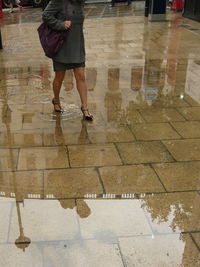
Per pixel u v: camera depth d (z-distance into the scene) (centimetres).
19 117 472
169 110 493
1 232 265
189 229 266
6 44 979
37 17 1562
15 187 320
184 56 798
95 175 337
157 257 240
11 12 1761
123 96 549
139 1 2205
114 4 1970
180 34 1059
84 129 435
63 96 549
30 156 373
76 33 417
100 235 261
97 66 724
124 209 289
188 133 423
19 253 245
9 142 404
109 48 896
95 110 494
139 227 269
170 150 383
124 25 1260
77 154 376
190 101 526
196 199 302
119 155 373
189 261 237
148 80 629
